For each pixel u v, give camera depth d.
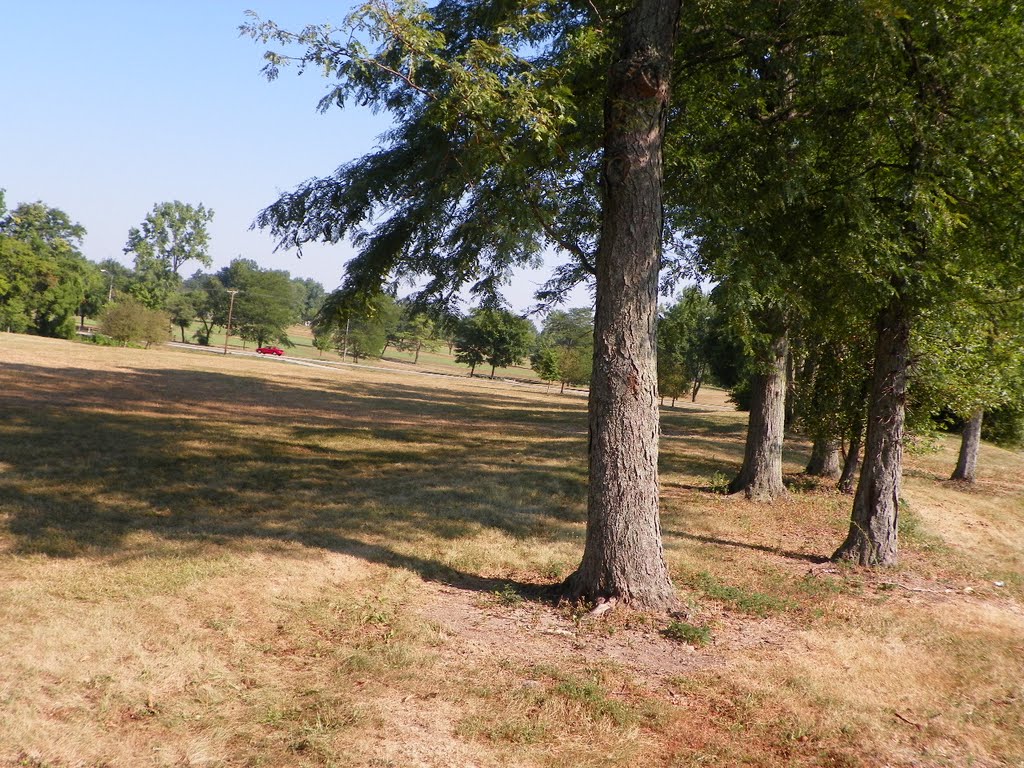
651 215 7.08
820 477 16.30
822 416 14.82
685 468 17.02
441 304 10.92
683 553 9.80
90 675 5.01
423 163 9.73
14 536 8.45
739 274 8.99
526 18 7.84
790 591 8.41
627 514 7.16
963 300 9.34
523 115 7.15
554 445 21.02
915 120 8.73
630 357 7.11
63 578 6.98
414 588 7.70
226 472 14.10
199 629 6.04
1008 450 27.31
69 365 36.91
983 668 6.36
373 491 13.04
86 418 19.98
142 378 34.16
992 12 8.55
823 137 9.95
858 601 8.16
